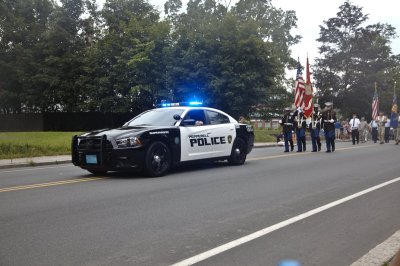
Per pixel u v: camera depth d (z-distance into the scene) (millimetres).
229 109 39219
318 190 9023
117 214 6887
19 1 52812
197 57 38969
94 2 52094
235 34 38781
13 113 53625
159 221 6465
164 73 42875
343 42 63750
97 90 47312
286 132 19281
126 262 4758
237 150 13398
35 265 4660
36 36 52062
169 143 11164
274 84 42094
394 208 7398
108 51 46750
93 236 5699
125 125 11906
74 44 51406
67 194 8578
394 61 63188
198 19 47156
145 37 44750
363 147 22078
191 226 6199
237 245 5359
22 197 8305
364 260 4770
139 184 9742
